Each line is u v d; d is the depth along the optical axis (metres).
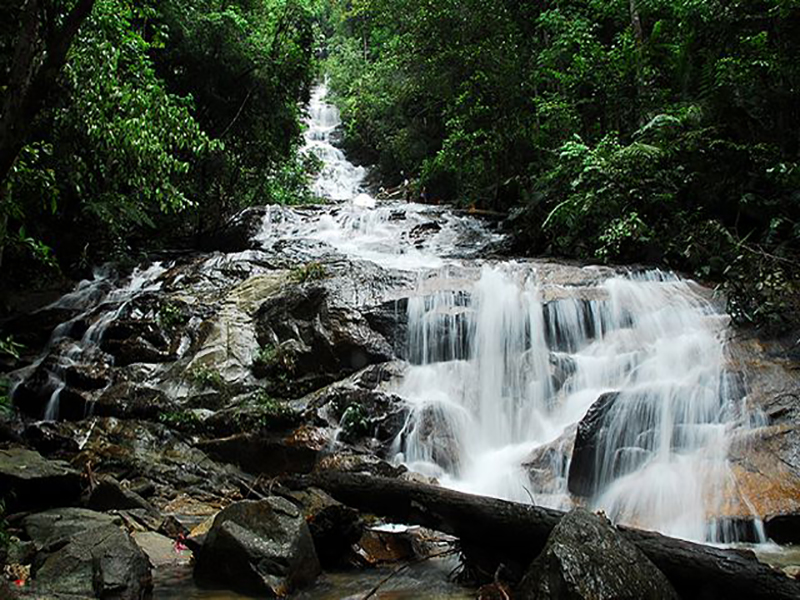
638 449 5.72
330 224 13.88
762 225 9.39
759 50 9.76
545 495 5.80
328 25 36.03
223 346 7.93
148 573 3.78
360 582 3.97
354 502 4.49
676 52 11.73
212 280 10.05
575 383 7.13
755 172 9.39
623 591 2.94
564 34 13.34
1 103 4.97
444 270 8.92
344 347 7.56
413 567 4.24
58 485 5.23
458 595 3.74
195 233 14.09
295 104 15.38
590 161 10.07
